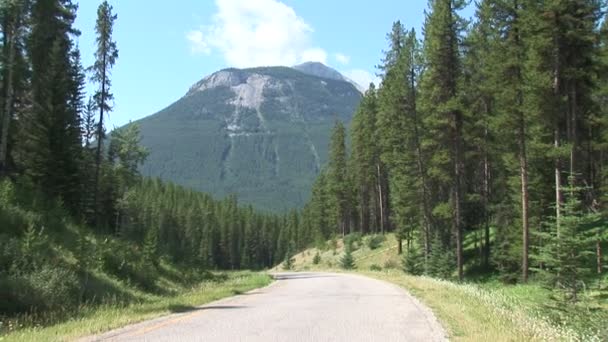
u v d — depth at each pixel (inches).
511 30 1234.6
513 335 392.5
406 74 1867.6
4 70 1279.5
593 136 1330.0
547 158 1338.6
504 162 1457.9
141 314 589.3
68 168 1478.8
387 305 696.4
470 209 1943.9
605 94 1317.7
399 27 2062.0
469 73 1605.6
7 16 1274.6
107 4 1668.3
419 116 1867.6
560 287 672.4
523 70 1202.6
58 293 700.0
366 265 2527.1
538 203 1400.1
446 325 481.4
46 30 1392.7
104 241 1120.8
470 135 1542.8
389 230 3198.8
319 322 522.0
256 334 443.2
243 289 1116.5
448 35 1461.6
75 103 1738.4
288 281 1508.4
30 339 404.5
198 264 1784.0
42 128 1435.8
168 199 5511.8
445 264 1585.9
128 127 2464.3
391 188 2412.6
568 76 1144.8
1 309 602.5
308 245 5027.1
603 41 1206.9
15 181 1331.2
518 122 1224.2
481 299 690.2
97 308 697.6
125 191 2506.2
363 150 2997.0
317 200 4564.5
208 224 5713.6
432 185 1983.3
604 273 983.0
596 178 1430.9
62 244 1003.9
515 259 1371.8
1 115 1353.3
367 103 2881.4
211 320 537.0
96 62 1667.1
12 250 787.4
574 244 689.6
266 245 6358.3
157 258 1412.4
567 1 1108.5
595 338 412.8
